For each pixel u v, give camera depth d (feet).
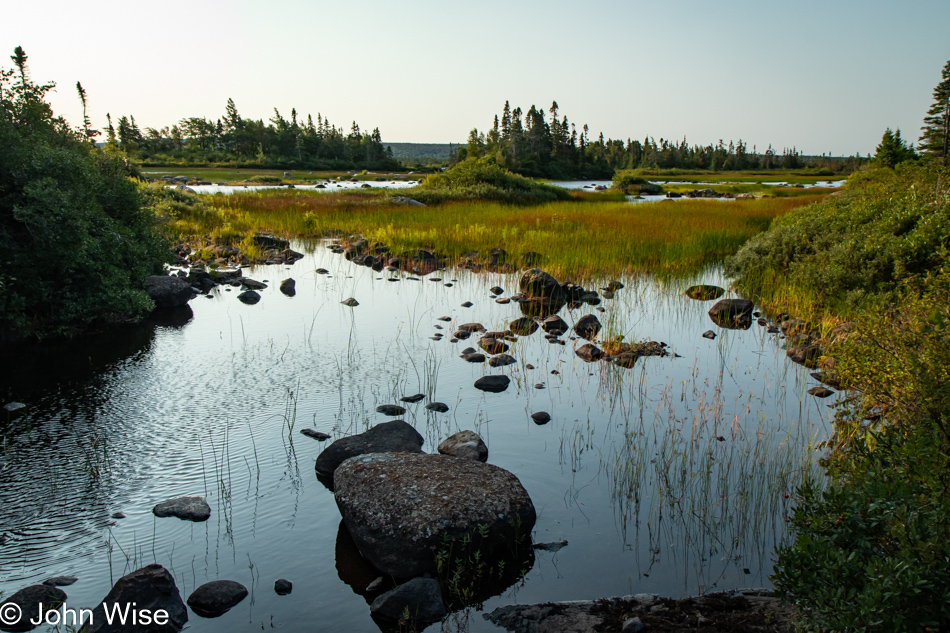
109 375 29.50
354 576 15.40
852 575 10.43
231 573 15.47
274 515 17.99
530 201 136.46
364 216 93.50
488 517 15.75
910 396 15.43
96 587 14.79
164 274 49.49
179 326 38.37
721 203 132.26
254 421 24.48
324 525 17.56
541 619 13.52
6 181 34.94
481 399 27.09
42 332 34.73
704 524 17.47
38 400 26.32
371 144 468.75
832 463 16.20
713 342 36.04
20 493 18.90
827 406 26.17
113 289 36.88
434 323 39.75
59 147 42.34
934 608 9.60
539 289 46.16
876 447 14.20
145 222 46.85
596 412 25.72
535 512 17.57
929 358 15.07
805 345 33.88
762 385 28.86
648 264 58.95
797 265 46.91
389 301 45.91
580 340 36.55
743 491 18.74
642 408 26.11
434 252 64.69
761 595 14.11
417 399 26.81
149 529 17.20
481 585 14.99
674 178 365.20
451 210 101.81
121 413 25.07
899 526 10.50
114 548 16.34
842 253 40.75
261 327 38.34
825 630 10.30
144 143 436.76
